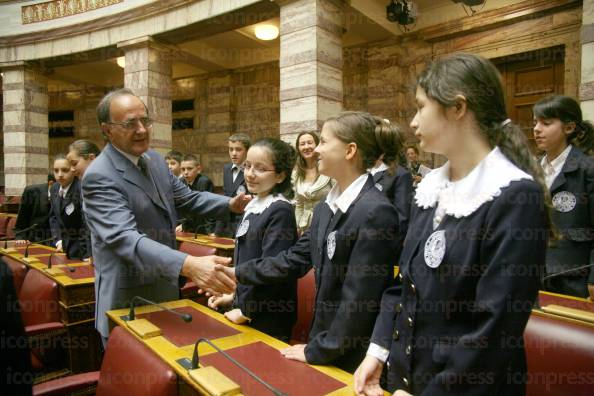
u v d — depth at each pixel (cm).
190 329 142
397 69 579
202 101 841
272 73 757
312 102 457
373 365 102
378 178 232
